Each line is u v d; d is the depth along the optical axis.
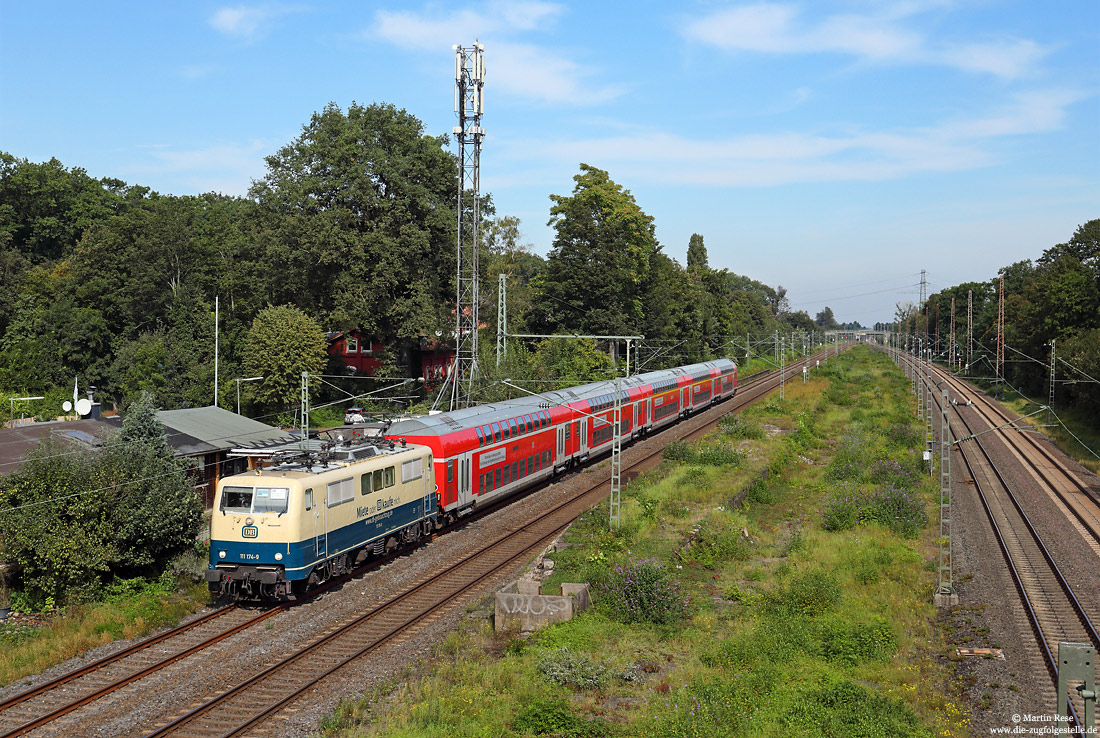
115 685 17.14
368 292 54.62
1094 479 42.50
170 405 53.75
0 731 15.04
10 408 50.91
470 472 32.66
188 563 25.39
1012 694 17.69
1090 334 62.31
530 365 54.12
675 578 26.14
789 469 47.38
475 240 45.69
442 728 15.16
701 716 15.77
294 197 55.81
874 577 26.34
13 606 21.69
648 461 47.47
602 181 81.69
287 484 22.42
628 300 82.62
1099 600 23.67
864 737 15.08
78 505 22.22
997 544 30.47
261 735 15.16
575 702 16.97
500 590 23.03
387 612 22.31
